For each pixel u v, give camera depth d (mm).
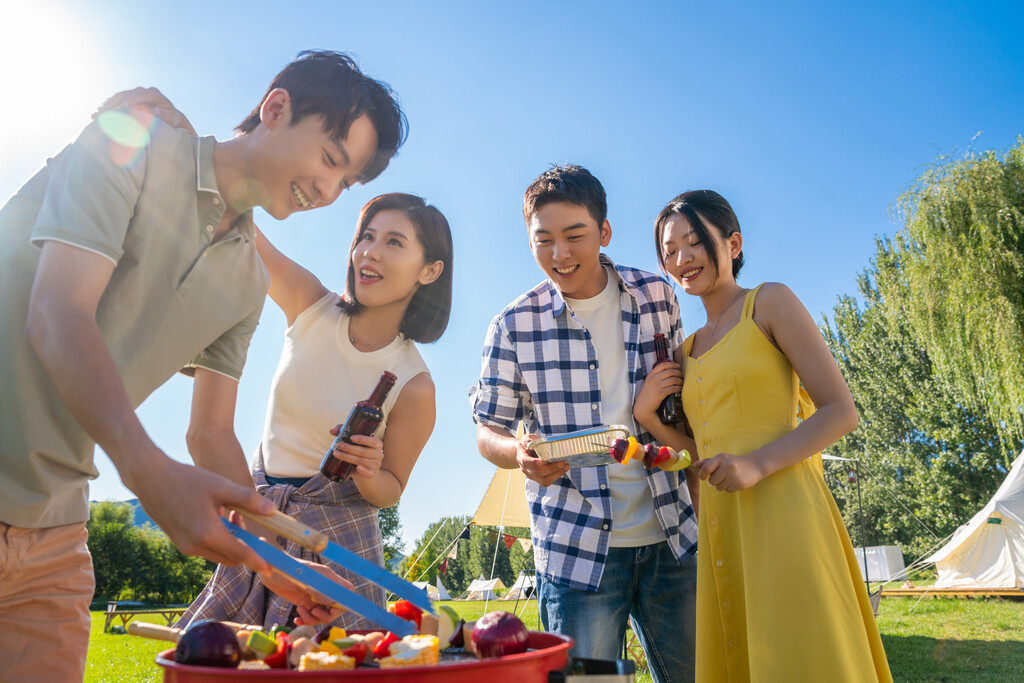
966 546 13016
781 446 1613
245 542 797
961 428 23594
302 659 676
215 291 1346
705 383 1850
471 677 636
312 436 1731
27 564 1229
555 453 1758
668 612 2031
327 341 1794
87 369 900
